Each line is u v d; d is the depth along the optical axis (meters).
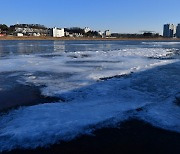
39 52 31.53
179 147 5.12
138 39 156.50
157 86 10.24
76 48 43.41
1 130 5.75
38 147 5.04
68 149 5.00
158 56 25.34
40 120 6.33
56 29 154.38
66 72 14.13
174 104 7.77
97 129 5.85
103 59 21.77
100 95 8.79
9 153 4.83
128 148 5.08
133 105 7.57
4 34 139.75
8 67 16.14
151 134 5.65
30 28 170.75
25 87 10.27
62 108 7.29
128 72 13.94
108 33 175.88
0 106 7.67
